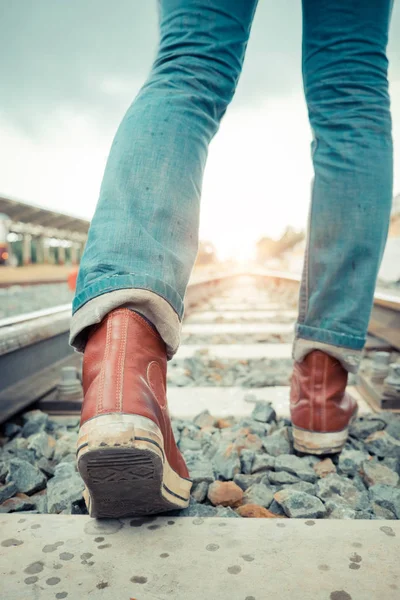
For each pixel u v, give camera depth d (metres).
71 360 2.48
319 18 1.22
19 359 1.87
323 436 1.38
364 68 1.20
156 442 0.74
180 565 0.75
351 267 1.23
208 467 1.30
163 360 0.89
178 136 0.91
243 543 0.81
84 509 1.12
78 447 0.72
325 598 0.67
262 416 1.80
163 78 0.96
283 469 1.34
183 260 0.90
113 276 0.82
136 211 0.86
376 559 0.76
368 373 2.32
